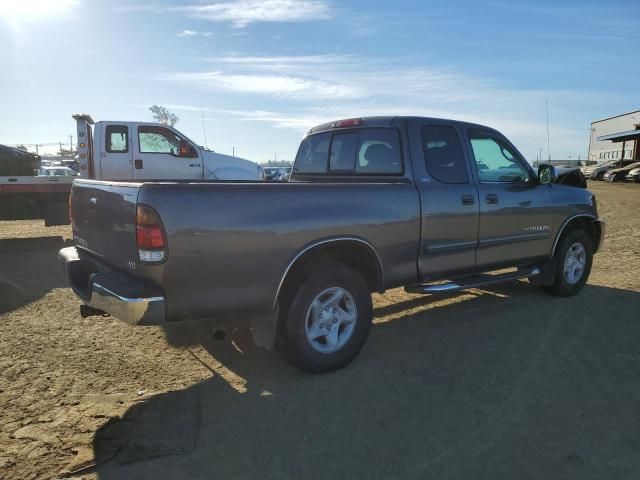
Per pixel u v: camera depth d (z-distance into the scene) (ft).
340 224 12.48
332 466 9.01
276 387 12.00
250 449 9.48
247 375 12.67
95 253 12.46
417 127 14.90
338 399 11.43
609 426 10.36
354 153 16.21
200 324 16.34
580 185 33.42
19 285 21.48
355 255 13.62
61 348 14.38
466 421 10.53
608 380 12.41
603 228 20.52
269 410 10.92
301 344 12.07
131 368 13.07
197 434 9.95
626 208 54.70
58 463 8.97
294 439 9.82
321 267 12.33
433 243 14.65
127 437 9.79
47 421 10.38
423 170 14.67
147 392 11.73
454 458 9.26
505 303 18.75
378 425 10.36
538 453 9.41
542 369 13.01
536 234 17.80
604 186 96.32
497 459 9.23
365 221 12.96
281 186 11.67
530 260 17.99
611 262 26.53
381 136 15.26
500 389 11.91
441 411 10.92
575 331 15.71
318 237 12.12
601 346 14.53
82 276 12.57
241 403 11.22
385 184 13.67
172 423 10.32
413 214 14.05
